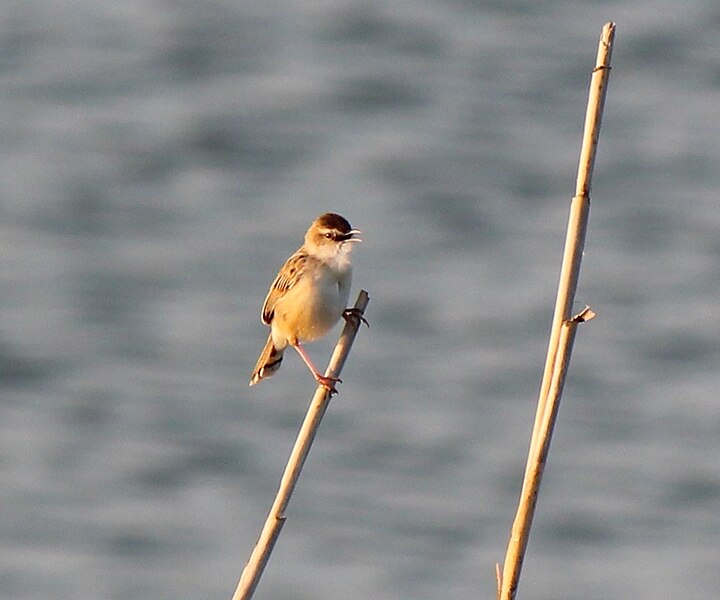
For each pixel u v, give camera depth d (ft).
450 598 47.32
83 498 53.42
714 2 89.30
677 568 49.88
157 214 71.20
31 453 55.93
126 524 51.90
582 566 50.03
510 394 58.39
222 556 50.34
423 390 58.70
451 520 51.44
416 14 90.58
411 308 63.36
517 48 85.97
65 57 86.89
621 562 50.31
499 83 82.28
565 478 54.49
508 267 66.23
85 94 83.10
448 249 67.62
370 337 61.67
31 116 81.00
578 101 79.87
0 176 75.20
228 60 86.28
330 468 54.39
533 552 50.96
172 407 58.34
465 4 91.97
